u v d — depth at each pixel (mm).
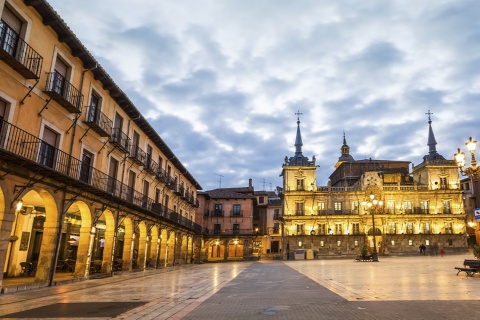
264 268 31375
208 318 8562
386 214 61812
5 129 14117
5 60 13797
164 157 36469
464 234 61344
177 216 37906
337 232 62594
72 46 18547
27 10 15375
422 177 66500
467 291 12578
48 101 16531
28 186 14500
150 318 8703
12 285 14711
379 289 13523
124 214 24484
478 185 64750
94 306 10578
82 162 18578
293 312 9133
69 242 25734
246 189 74000
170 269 30516
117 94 23672
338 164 81500
